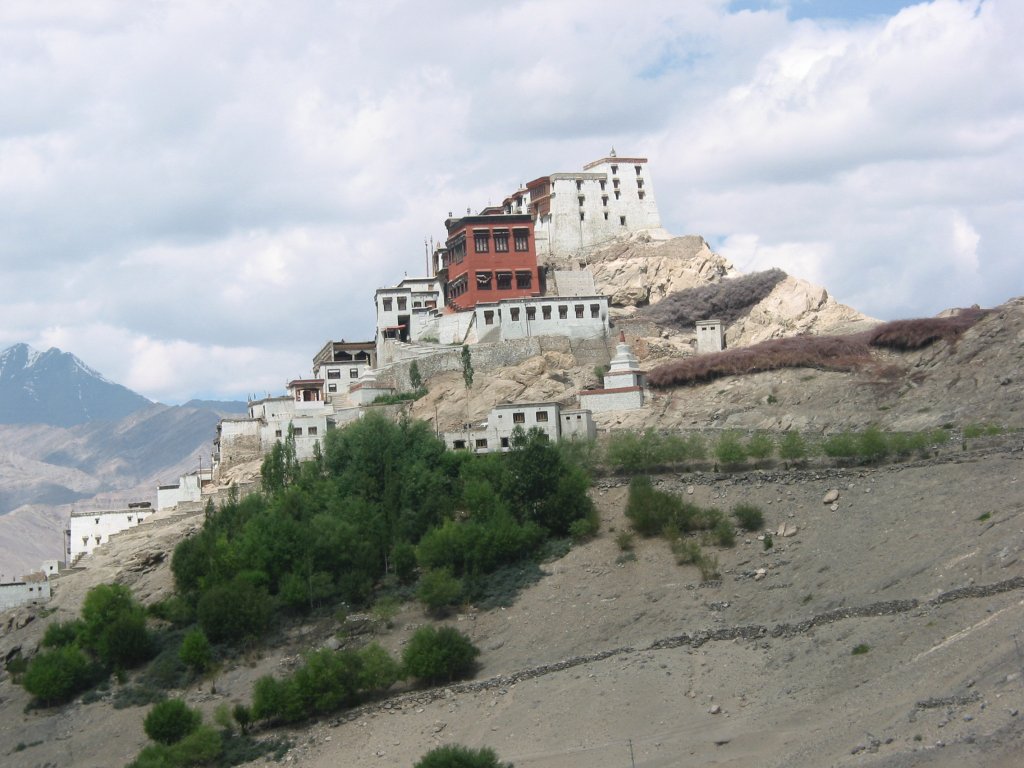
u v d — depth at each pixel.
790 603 105.44
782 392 146.88
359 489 136.62
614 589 115.31
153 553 139.75
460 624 115.94
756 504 123.31
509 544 123.06
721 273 189.62
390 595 123.25
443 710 101.81
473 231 178.75
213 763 102.00
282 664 116.25
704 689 95.56
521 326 168.62
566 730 94.62
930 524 109.75
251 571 126.38
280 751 101.81
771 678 94.62
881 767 76.31
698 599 110.38
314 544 126.19
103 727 113.75
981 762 74.12
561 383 159.25
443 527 125.69
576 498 126.69
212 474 165.75
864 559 108.12
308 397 171.12
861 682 89.81
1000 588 94.44
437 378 167.12
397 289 185.12
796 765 80.88
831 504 119.56
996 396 133.50
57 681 119.88
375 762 96.50
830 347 149.88
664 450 134.25
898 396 140.75
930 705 81.81
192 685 117.31
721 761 85.12
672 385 153.12
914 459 123.25
